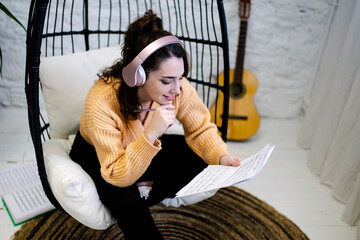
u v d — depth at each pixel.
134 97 0.94
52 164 0.98
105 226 1.02
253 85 2.05
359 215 1.47
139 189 1.10
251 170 0.92
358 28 1.48
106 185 0.99
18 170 1.66
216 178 0.98
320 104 1.88
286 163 1.93
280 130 2.28
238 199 1.62
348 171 1.56
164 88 0.89
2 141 1.89
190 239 1.39
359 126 1.46
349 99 1.53
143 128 1.05
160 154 1.16
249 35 2.08
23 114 2.17
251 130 2.07
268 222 1.49
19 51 1.99
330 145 1.72
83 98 1.25
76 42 1.98
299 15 2.04
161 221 1.47
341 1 1.62
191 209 1.54
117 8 1.89
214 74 2.17
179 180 1.06
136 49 0.85
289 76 2.27
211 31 2.01
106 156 0.94
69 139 1.22
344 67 1.58
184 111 1.17
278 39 2.11
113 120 0.96
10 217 1.40
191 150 1.17
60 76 1.21
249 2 1.86
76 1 1.84
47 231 1.36
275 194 1.67
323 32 2.10
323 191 1.72
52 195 0.97
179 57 0.87
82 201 0.92
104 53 1.32
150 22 0.86
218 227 1.46
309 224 1.50
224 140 1.24
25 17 1.87
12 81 2.10
